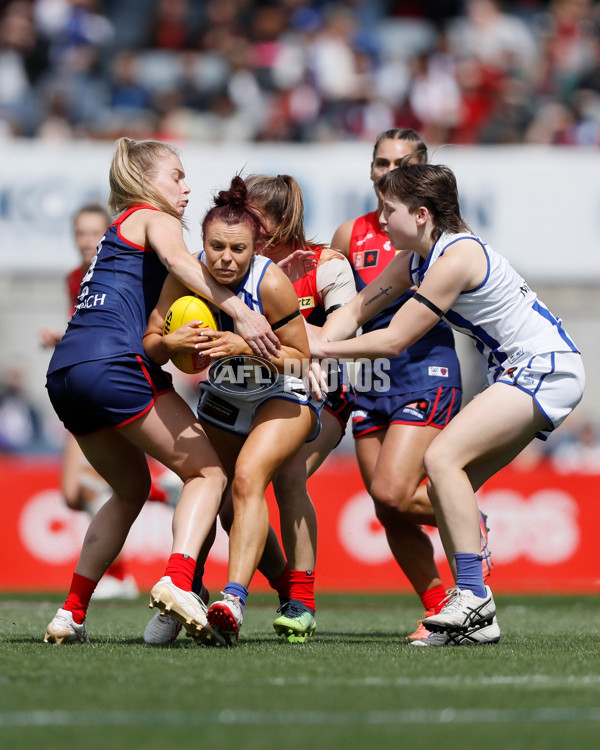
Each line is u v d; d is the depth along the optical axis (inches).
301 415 583.2
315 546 641.0
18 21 2127.2
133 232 581.6
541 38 2175.2
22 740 338.0
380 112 2003.0
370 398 747.4
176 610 537.0
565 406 591.5
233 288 567.8
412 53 2143.2
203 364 567.5
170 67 2144.4
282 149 1620.3
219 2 2219.5
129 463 595.5
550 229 1630.2
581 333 1694.1
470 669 481.4
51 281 1689.2
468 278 587.2
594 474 1279.5
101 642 604.7
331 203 1612.9
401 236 606.5
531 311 597.3
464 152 1633.9
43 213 1603.1
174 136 1942.7
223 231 545.3
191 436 566.3
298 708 386.6
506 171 1627.7
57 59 2122.3
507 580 1262.3
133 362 559.5
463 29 2182.6
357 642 635.5
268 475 569.0
